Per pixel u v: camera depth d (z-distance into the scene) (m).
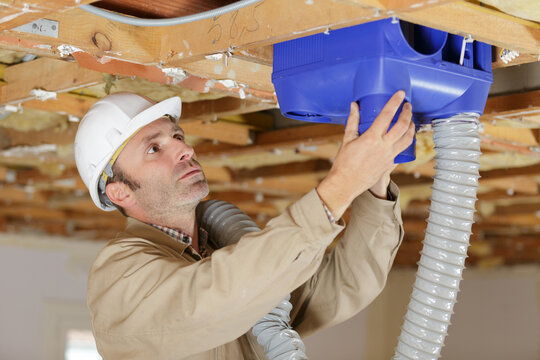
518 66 2.31
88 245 7.83
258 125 3.20
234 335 1.44
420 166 3.60
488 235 7.21
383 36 1.44
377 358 9.16
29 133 3.31
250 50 1.87
